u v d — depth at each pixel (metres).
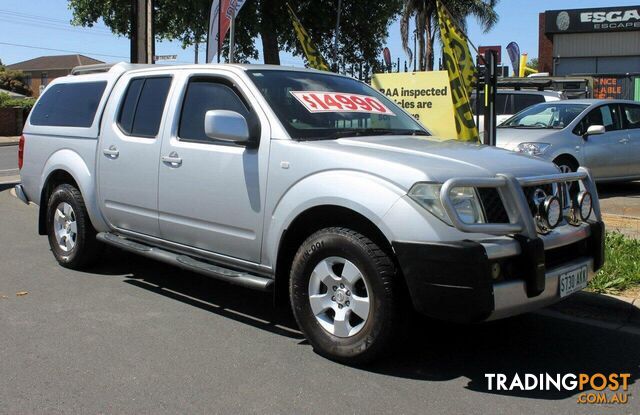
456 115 8.01
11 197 11.55
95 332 4.71
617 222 8.28
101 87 6.19
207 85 5.14
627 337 4.73
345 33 22.98
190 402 3.61
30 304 5.36
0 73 71.69
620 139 10.88
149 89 5.65
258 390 3.77
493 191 3.82
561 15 36.91
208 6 19.23
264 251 4.52
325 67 10.81
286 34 21.75
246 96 4.78
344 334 4.09
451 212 3.57
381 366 4.13
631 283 5.51
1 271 6.43
